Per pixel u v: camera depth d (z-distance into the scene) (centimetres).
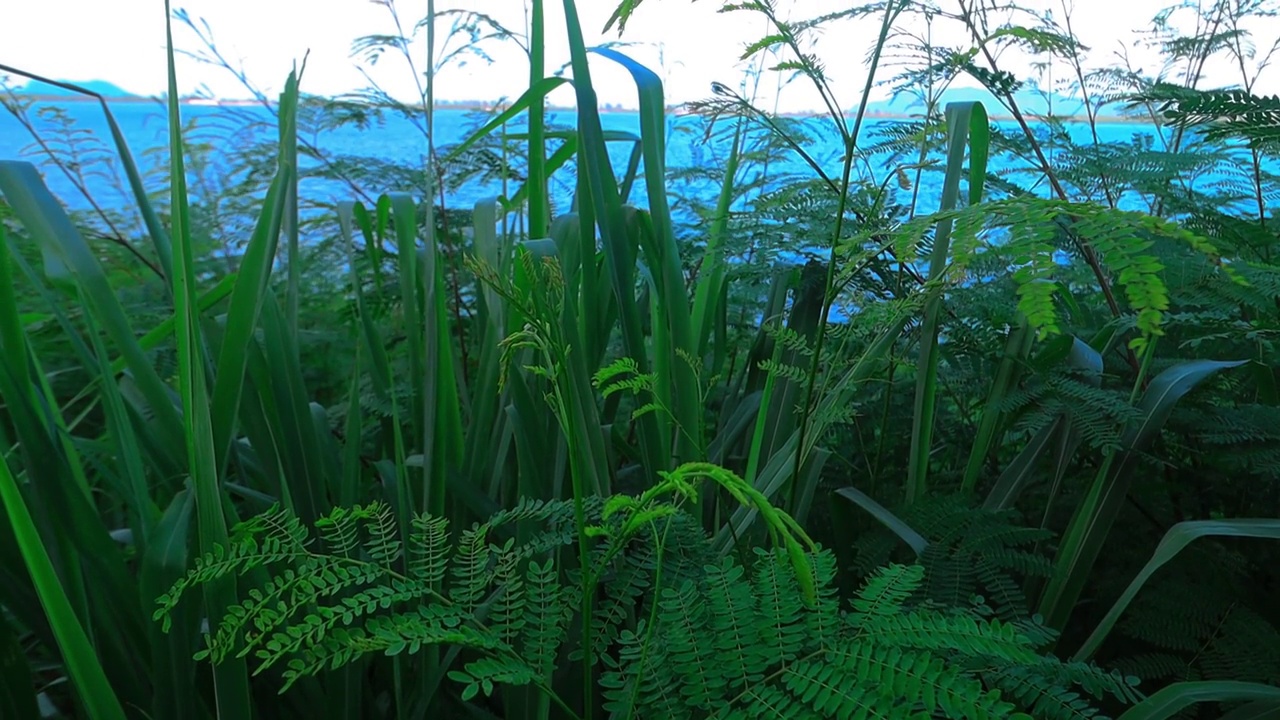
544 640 57
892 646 50
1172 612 91
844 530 104
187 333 61
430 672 81
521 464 88
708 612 58
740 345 151
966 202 128
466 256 50
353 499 91
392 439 115
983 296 97
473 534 63
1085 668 63
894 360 90
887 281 110
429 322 88
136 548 81
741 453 125
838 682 48
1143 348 32
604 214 86
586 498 74
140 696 75
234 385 72
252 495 89
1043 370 96
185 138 150
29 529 56
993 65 107
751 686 52
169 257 84
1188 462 111
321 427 104
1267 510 104
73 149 140
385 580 82
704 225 138
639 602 83
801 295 117
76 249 70
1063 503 113
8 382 64
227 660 63
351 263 108
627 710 54
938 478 124
